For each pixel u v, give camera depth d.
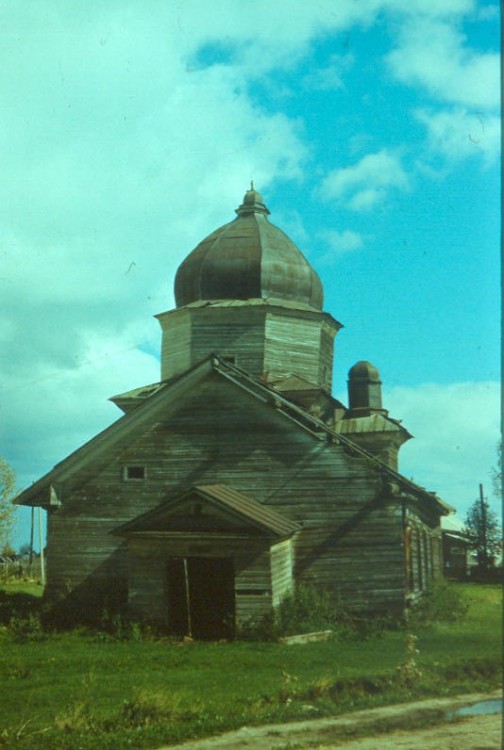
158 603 25.34
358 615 25.70
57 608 28.06
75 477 28.66
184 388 27.92
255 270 34.75
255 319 33.88
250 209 36.19
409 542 26.75
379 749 10.55
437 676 14.73
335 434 26.89
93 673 18.30
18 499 28.84
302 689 15.03
